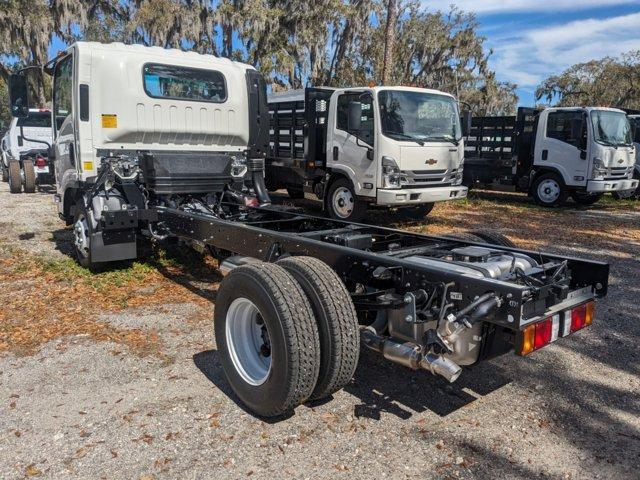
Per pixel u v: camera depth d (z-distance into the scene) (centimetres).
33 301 552
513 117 1452
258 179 711
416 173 974
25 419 338
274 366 317
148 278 632
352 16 3259
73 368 407
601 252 870
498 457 310
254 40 3136
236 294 340
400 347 322
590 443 326
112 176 605
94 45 601
